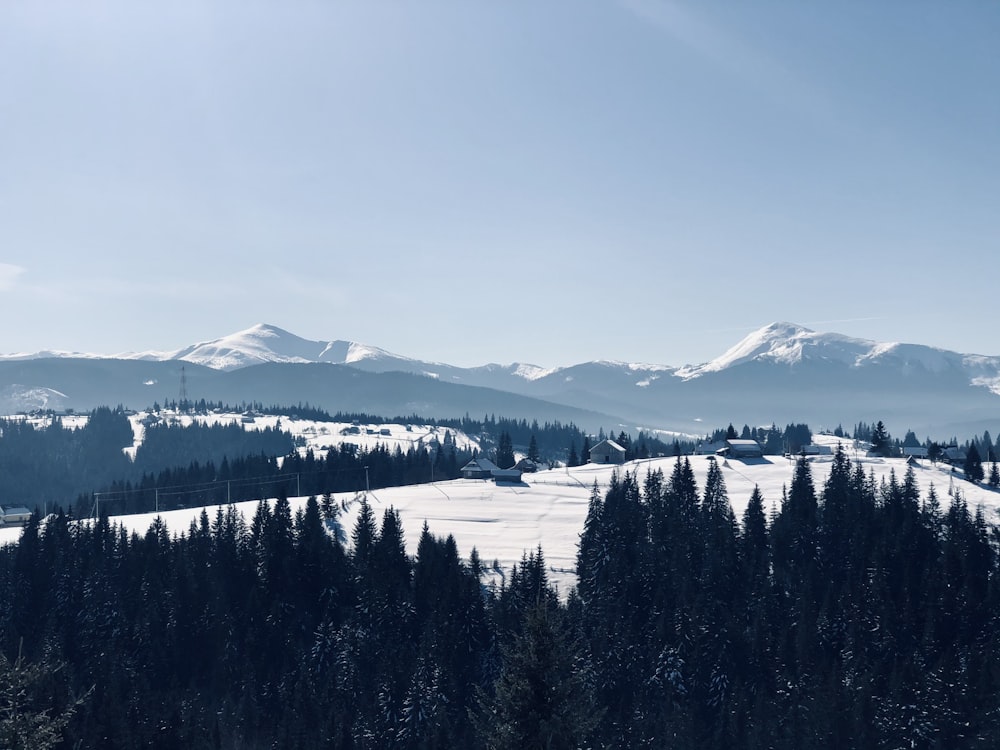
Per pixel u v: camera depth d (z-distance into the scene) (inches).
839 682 4495.6
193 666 5388.8
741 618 5251.0
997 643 4739.2
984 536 5767.7
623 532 5925.2
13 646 5516.7
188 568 5876.0
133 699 4379.9
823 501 6456.7
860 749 4237.2
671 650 4845.0
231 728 4761.3
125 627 5620.1
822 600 5354.3
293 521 6771.7
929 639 4904.0
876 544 5679.1
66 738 3287.4
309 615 5664.4
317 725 4586.6
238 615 5644.7
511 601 5128.0
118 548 6289.4
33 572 6087.6
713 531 6018.7
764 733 4394.7
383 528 6013.8
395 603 5477.4
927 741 4291.3
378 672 4918.8
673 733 4355.3
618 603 5319.9
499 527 6983.3
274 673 5201.8
